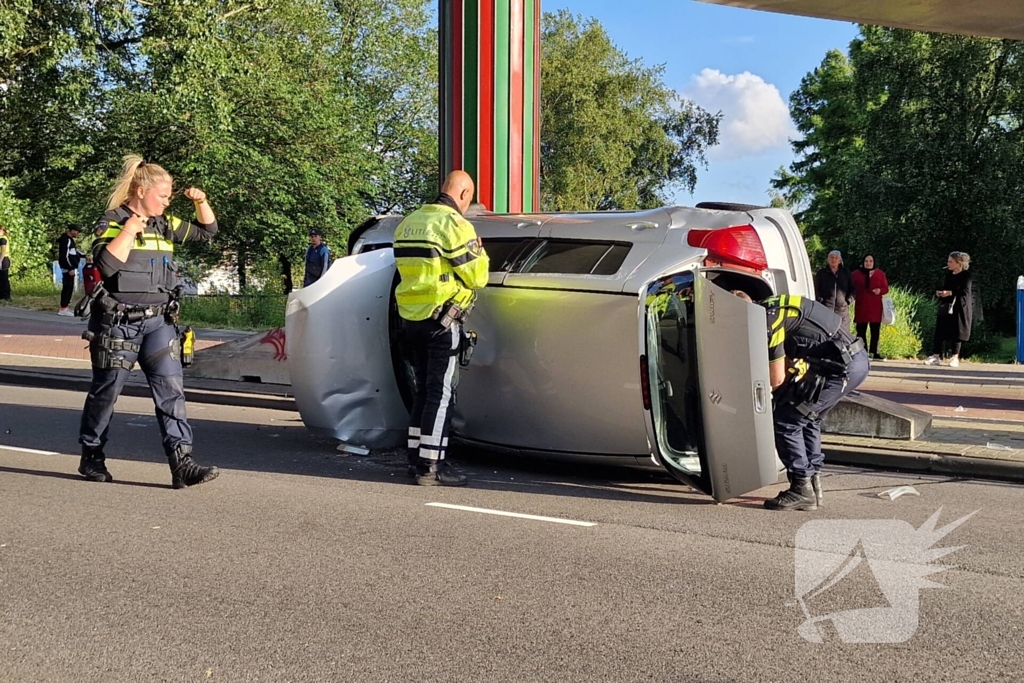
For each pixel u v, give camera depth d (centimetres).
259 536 507
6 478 640
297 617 391
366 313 723
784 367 569
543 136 5000
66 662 348
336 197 2978
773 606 407
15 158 2977
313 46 3281
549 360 632
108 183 2858
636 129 5128
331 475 668
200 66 2597
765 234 619
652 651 358
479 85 956
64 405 973
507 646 362
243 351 1112
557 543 501
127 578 438
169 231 623
